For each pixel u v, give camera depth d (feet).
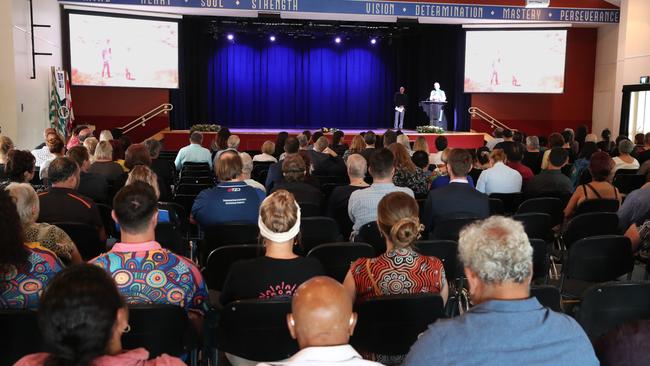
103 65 47.29
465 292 12.79
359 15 49.24
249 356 8.92
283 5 47.57
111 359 5.30
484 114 59.47
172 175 27.71
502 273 5.73
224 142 31.32
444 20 52.54
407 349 9.01
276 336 8.84
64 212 14.07
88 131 30.81
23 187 10.66
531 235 16.30
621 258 13.53
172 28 49.73
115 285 5.56
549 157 20.85
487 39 54.24
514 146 23.88
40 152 25.95
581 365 5.61
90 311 5.17
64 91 42.60
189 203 20.81
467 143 56.34
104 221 17.43
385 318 8.81
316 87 68.80
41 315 5.23
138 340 8.29
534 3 49.16
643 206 15.39
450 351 5.66
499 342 5.60
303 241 15.16
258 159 28.78
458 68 57.41
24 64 35.88
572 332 5.74
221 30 59.41
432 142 55.31
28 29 36.94
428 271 9.62
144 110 54.90
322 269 9.67
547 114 59.52
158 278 8.81
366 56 69.00
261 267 9.38
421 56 64.23
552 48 53.16
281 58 67.82
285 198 9.48
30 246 8.95
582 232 15.99
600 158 18.19
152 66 49.21
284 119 68.49
